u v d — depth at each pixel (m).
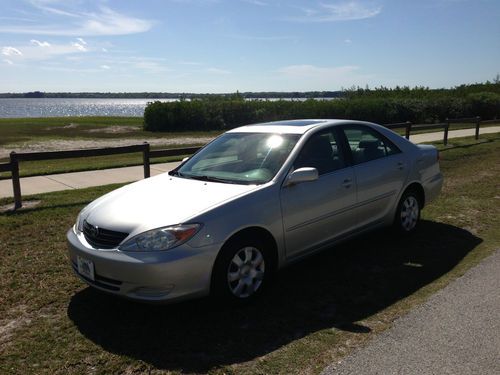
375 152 5.54
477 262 5.04
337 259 5.25
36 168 12.56
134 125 36.59
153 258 3.60
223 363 3.21
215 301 3.99
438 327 3.63
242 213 3.98
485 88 42.19
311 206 4.54
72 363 3.23
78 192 8.77
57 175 10.80
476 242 5.78
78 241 4.06
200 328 3.71
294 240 4.45
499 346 3.35
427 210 7.43
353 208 5.05
